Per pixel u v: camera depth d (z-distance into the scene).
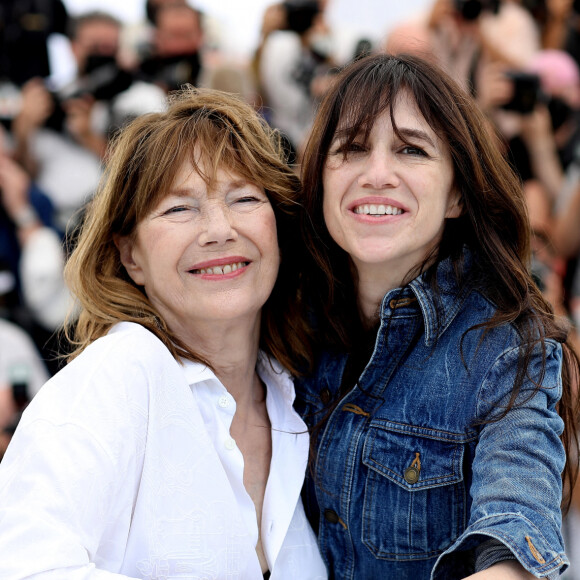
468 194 1.64
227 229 1.57
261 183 1.64
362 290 1.74
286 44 3.74
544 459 1.42
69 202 3.54
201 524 1.51
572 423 1.73
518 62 3.55
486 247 1.64
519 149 3.25
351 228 1.61
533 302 1.63
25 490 1.35
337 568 1.70
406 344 1.67
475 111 1.66
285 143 1.99
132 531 1.46
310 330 1.80
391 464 1.63
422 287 1.65
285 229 1.78
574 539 2.35
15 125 3.62
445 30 3.60
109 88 3.65
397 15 4.57
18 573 1.27
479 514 1.39
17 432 1.44
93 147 3.64
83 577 1.30
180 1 3.79
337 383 1.76
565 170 3.40
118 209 1.63
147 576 1.46
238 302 1.60
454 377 1.60
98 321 1.66
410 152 1.59
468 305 1.65
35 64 4.27
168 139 1.59
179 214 1.59
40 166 3.60
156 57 3.83
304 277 1.80
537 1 4.00
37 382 3.05
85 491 1.36
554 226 3.06
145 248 1.62
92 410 1.43
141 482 1.47
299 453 1.72
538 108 3.24
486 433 1.50
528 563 1.31
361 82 1.60
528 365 1.52
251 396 1.77
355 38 4.22
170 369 1.56
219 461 1.56
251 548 1.55
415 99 1.58
